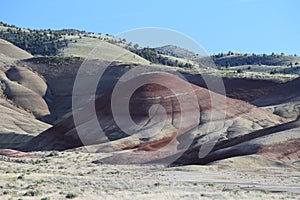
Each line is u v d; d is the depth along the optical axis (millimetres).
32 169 55500
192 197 27500
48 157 81188
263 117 97125
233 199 27078
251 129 87688
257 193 31672
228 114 92500
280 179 49375
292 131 75125
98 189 33969
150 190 32969
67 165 67875
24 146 106125
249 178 50500
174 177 49969
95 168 63312
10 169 53500
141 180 43531
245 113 95688
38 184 36531
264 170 59781
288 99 123750
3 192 29906
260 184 43125
